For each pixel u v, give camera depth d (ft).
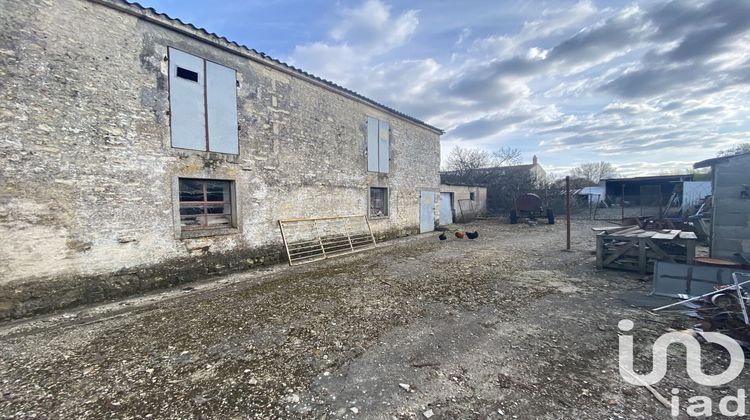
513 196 55.83
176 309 13.03
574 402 6.72
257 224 21.01
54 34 13.06
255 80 20.72
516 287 15.28
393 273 18.63
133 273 15.39
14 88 12.20
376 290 15.17
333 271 19.70
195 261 17.76
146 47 15.71
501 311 12.13
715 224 16.72
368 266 20.92
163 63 16.31
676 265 13.30
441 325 10.91
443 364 8.36
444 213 48.47
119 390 7.37
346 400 6.93
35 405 6.83
